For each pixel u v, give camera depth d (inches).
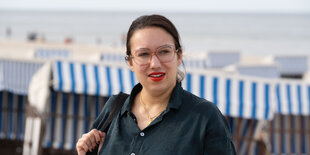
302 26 5275.6
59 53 581.0
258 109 268.2
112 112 80.7
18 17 6870.1
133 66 76.7
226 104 267.0
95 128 85.3
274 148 306.7
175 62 74.2
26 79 288.0
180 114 72.4
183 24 5206.7
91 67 270.1
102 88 264.4
